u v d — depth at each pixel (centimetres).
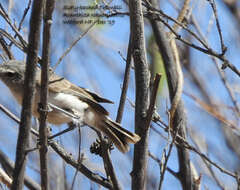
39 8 706
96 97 1142
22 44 962
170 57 1066
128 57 998
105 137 1101
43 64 751
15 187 750
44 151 781
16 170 755
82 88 1148
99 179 944
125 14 988
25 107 755
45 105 780
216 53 959
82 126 1103
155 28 1081
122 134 1059
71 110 1099
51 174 1021
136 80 897
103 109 1082
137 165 874
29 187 948
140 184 869
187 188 980
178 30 1089
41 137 782
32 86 750
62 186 1002
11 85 1080
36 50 734
